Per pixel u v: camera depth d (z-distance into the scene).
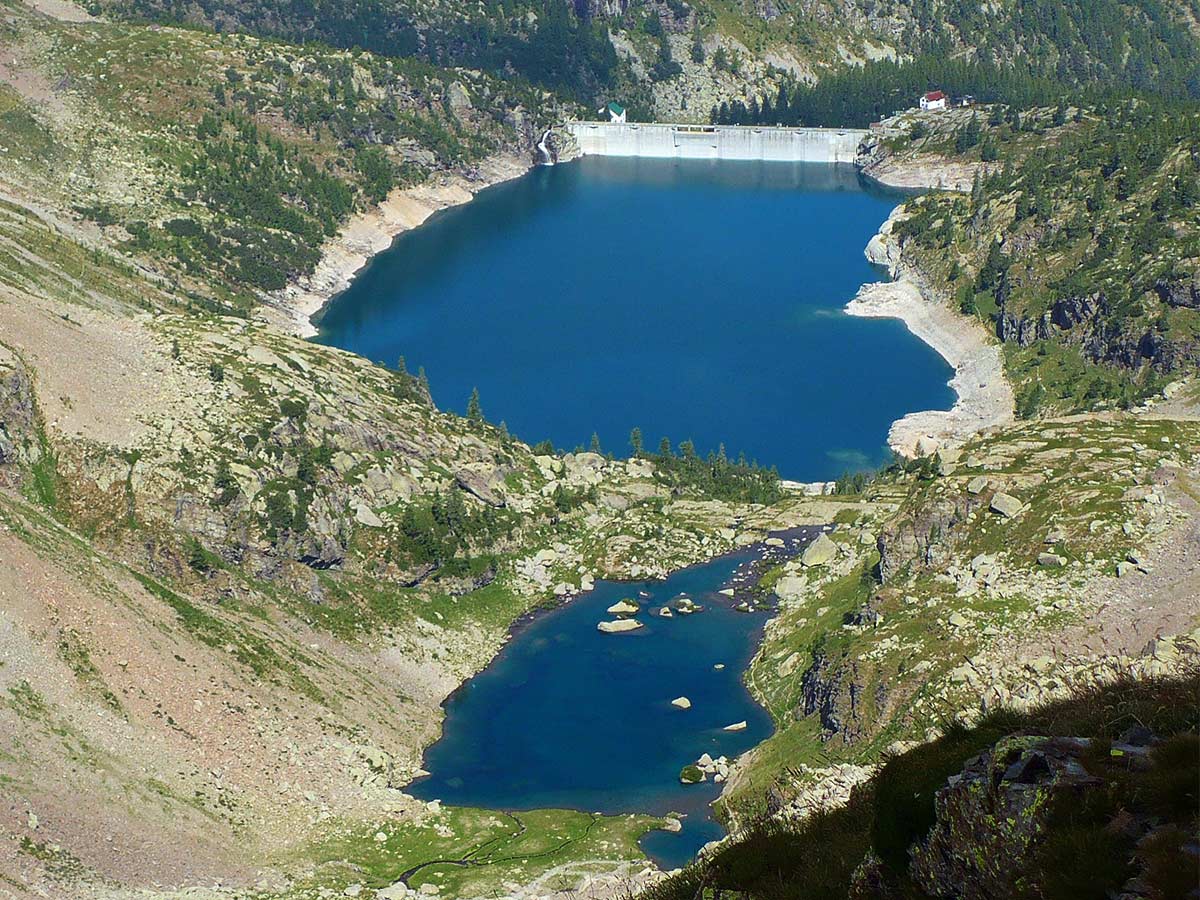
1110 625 128.75
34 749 125.56
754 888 54.09
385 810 138.12
